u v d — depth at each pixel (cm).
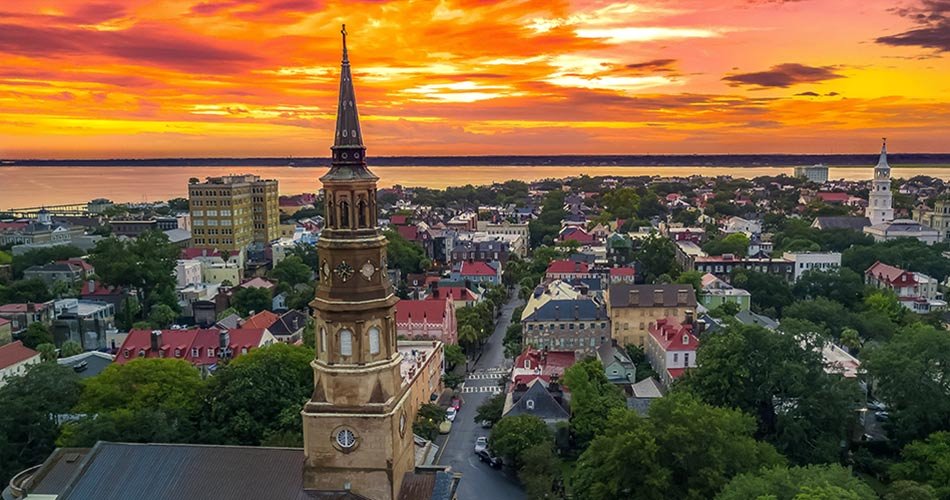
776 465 8619
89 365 14500
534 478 9969
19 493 7719
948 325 18050
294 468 6756
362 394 6538
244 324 17125
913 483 8869
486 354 18362
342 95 6356
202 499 6569
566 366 14750
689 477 8706
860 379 12369
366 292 6456
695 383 12138
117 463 6819
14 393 10469
